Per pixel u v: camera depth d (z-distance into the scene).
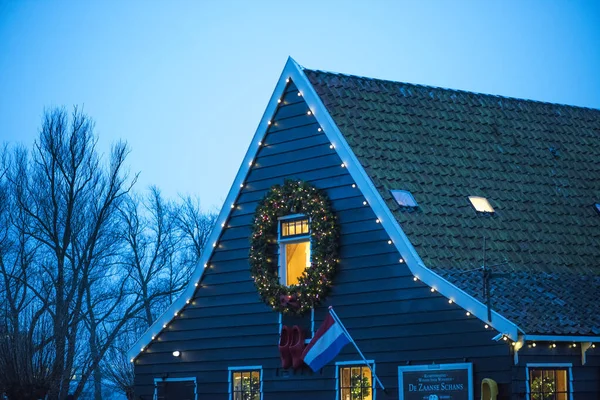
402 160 27.80
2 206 46.50
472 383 24.12
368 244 26.77
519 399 23.27
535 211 28.66
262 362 28.91
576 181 30.62
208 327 30.34
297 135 28.92
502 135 30.70
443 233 26.31
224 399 29.64
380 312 26.25
